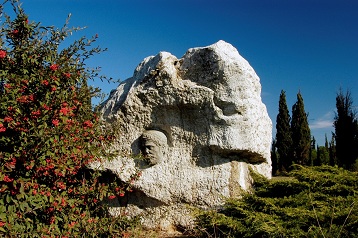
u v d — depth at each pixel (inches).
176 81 259.4
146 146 262.2
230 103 248.4
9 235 144.9
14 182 149.6
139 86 268.4
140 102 267.0
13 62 170.2
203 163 259.8
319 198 207.8
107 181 274.7
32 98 162.6
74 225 181.0
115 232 203.3
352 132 941.2
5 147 156.9
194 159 261.4
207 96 250.5
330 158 1044.5
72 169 182.4
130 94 267.9
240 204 210.8
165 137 266.4
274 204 207.3
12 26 175.2
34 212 158.7
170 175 262.1
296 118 1059.3
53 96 169.6
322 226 182.2
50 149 158.9
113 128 241.6
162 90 260.1
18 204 151.7
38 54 177.9
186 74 264.5
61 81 180.7
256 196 214.5
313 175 216.7
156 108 266.4
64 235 175.0
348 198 194.9
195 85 254.8
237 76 250.4
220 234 206.5
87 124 200.1
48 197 170.7
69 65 186.5
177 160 263.3
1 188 149.3
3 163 149.4
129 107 267.3
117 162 266.5
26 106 163.3
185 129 262.8
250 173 244.8
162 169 263.1
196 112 257.6
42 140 149.3
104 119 274.8
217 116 249.3
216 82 251.3
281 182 223.6
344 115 954.7
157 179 262.1
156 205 267.0
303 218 184.4
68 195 198.8
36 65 172.4
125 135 271.3
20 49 166.4
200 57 260.2
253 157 259.8
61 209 174.9
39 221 168.7
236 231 196.4
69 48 193.6
